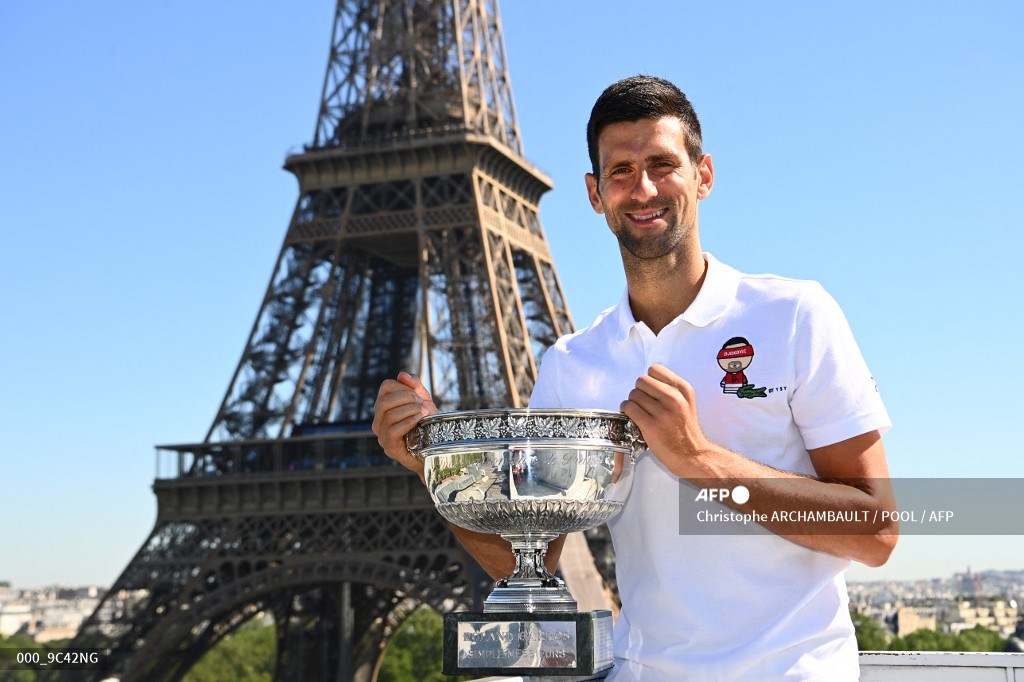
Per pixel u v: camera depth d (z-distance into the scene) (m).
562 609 6.60
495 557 8.02
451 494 6.65
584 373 7.93
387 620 106.94
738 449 7.11
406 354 104.25
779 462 7.07
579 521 6.70
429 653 151.50
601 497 6.67
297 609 102.69
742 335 7.20
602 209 7.76
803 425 7.02
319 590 101.50
